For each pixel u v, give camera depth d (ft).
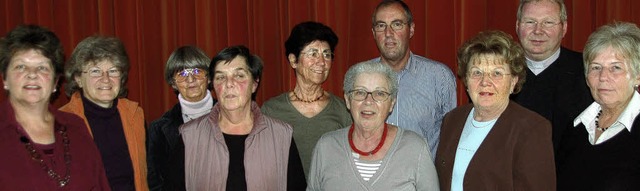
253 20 12.74
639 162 6.42
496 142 7.19
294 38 9.25
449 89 10.03
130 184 8.47
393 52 9.85
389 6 9.91
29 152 6.51
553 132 8.93
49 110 6.99
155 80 13.16
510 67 7.27
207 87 9.71
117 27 13.05
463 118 7.91
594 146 6.87
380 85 7.45
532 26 9.22
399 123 9.98
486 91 7.27
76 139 7.04
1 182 6.29
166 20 13.00
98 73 8.25
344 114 9.43
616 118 6.86
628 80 6.66
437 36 12.26
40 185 6.48
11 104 6.69
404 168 7.39
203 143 7.92
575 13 12.01
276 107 9.44
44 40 6.60
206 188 7.77
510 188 7.04
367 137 7.64
